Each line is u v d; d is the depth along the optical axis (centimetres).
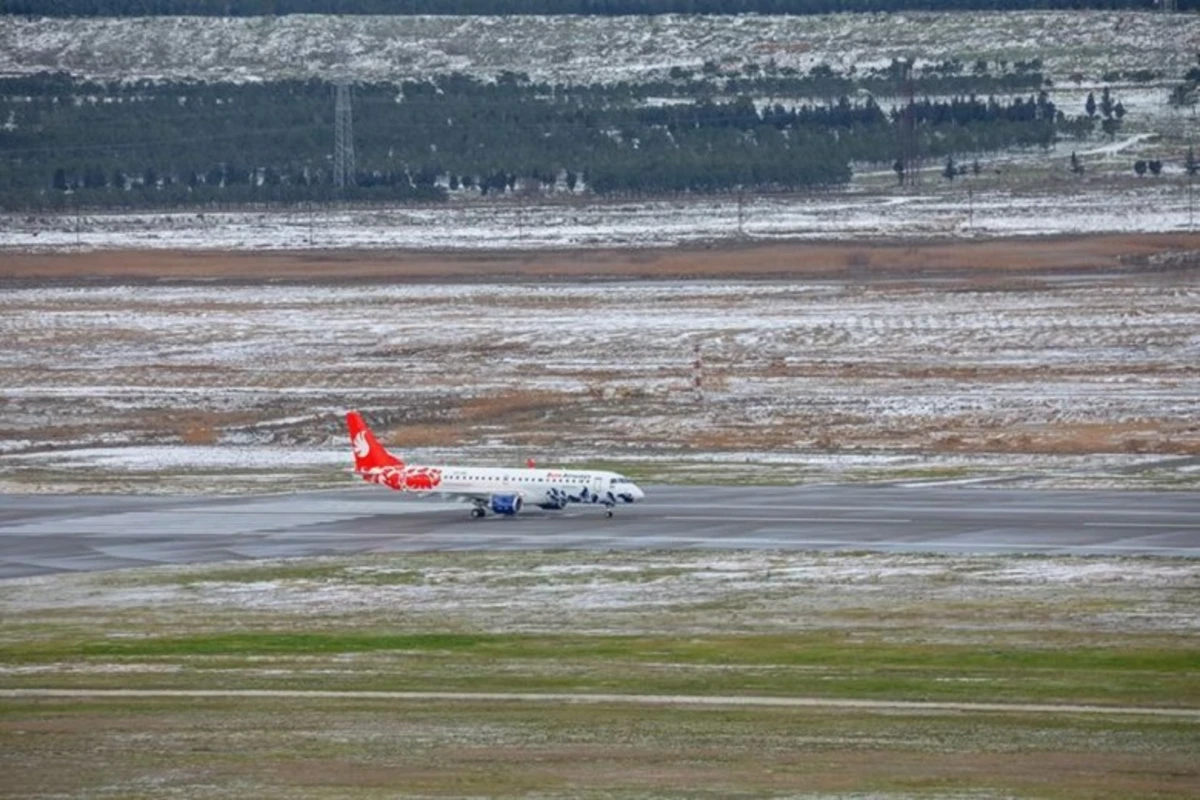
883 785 19138
